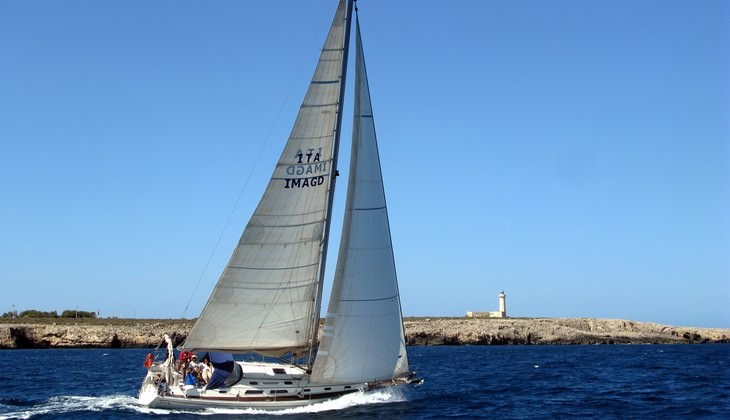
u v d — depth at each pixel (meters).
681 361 79.19
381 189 32.66
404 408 32.91
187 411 31.02
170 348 32.25
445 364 75.62
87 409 32.97
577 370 64.38
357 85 32.88
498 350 121.44
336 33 32.25
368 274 31.95
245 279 31.66
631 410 35.03
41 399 37.94
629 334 155.75
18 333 121.00
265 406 30.52
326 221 32.41
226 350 31.61
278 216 31.86
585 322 162.12
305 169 32.09
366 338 31.67
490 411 34.19
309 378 31.42
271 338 31.84
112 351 113.31
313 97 32.12
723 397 40.44
